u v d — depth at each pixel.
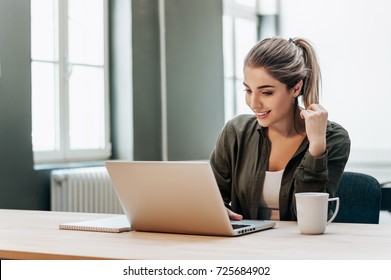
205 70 6.39
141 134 5.52
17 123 4.36
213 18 6.53
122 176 2.09
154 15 5.66
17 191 4.38
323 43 7.91
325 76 7.91
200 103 6.30
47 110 4.89
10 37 4.30
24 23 4.41
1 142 4.25
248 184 2.53
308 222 2.00
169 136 5.83
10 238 2.01
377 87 7.64
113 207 5.02
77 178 4.70
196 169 1.93
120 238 2.00
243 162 2.57
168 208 2.04
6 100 4.28
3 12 4.26
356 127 7.75
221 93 6.66
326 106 7.91
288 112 2.46
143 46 5.52
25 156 4.43
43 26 4.86
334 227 2.16
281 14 8.09
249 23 7.96
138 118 5.47
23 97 4.40
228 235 1.99
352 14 7.75
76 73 5.16
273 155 2.51
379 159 7.60
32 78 4.76
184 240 1.94
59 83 4.96
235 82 7.45
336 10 7.84
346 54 7.80
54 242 1.92
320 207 2.00
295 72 2.32
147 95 5.59
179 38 5.98
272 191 2.48
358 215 2.57
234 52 7.46
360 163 7.69
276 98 2.32
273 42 2.35
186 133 6.09
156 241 1.92
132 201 2.10
